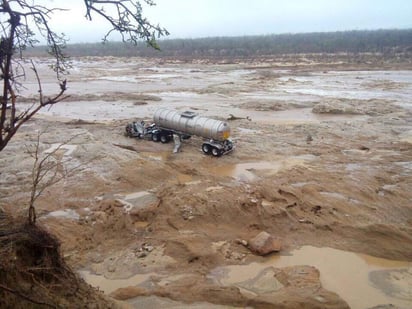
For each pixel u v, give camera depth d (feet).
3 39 12.92
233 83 185.88
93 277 40.57
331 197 58.70
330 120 110.52
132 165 67.82
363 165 72.79
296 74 223.71
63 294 22.31
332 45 424.87
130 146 82.53
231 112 121.60
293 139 89.04
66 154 72.08
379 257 45.29
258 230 50.21
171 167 70.38
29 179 60.90
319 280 40.55
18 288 19.40
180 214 51.75
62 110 124.67
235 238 48.11
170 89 169.99
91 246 45.68
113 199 57.16
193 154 78.38
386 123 104.88
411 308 37.06
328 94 154.51
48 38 14.43
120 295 36.83
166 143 84.53
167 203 53.72
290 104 130.62
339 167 71.56
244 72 240.73
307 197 58.39
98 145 75.51
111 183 62.03
